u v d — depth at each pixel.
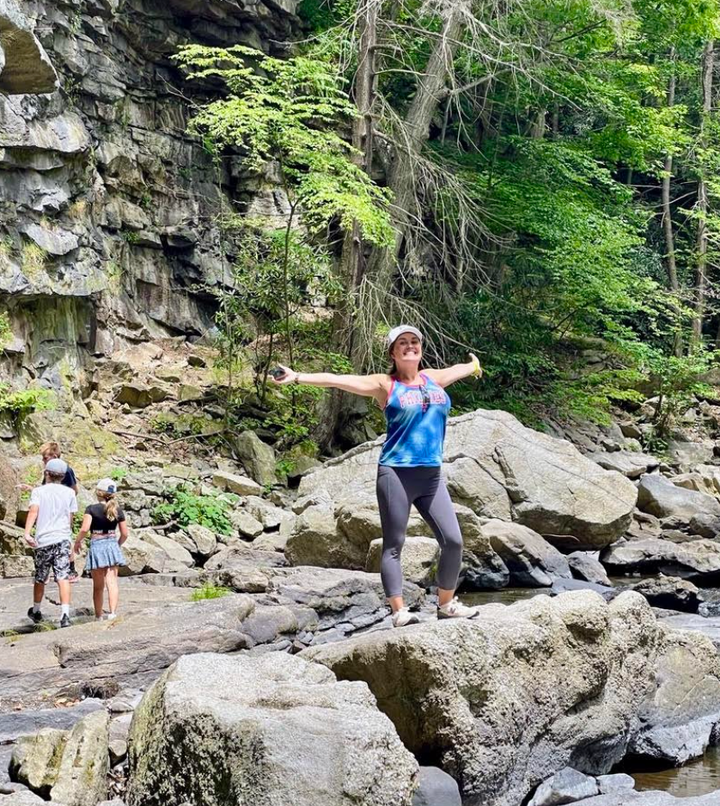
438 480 5.92
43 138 16.22
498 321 22.31
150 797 4.56
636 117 23.20
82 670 7.21
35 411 15.11
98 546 8.68
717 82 32.66
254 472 16.64
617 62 23.23
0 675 6.96
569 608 6.20
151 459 15.88
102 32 18.28
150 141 19.83
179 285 20.58
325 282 18.36
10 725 6.01
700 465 21.42
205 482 15.57
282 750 4.06
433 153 20.81
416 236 20.08
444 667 5.27
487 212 20.83
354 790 4.03
